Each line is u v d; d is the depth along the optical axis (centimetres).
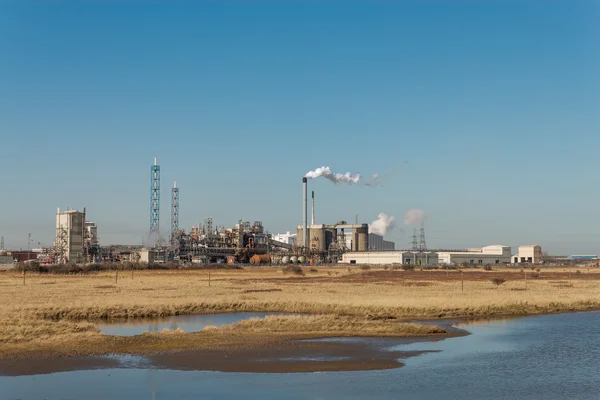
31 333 4828
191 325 5956
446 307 7081
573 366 3897
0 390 3219
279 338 4847
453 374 3644
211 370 3709
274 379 3497
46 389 3241
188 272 17975
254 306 7356
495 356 4225
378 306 7075
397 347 4556
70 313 6450
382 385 3369
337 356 4162
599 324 6128
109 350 4278
